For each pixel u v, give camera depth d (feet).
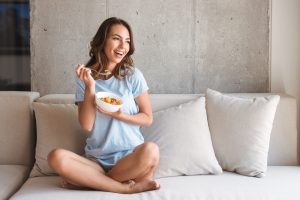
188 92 10.45
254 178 7.81
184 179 7.77
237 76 10.39
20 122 8.92
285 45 10.25
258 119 8.25
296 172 8.21
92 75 7.98
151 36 10.30
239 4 10.21
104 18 10.27
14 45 12.05
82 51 10.35
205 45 10.32
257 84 10.40
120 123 7.76
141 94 8.11
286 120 8.95
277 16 10.19
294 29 10.19
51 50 10.36
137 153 7.23
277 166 8.75
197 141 8.15
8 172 8.28
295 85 10.30
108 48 7.86
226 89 10.42
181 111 8.46
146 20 10.25
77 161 7.22
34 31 10.32
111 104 7.27
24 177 8.46
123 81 8.01
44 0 10.24
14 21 12.04
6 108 8.92
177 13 10.23
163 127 8.30
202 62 10.36
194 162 8.00
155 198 6.88
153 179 7.79
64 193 7.07
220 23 10.27
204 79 10.41
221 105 8.53
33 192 7.15
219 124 8.43
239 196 6.92
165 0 10.21
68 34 10.32
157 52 10.34
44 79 10.43
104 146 7.70
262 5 10.20
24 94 9.09
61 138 8.45
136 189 7.15
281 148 8.98
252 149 8.09
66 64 10.40
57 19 10.28
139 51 10.34
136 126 7.98
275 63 10.31
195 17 10.25
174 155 8.02
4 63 12.05
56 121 8.56
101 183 7.16
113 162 7.69
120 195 7.02
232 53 10.34
